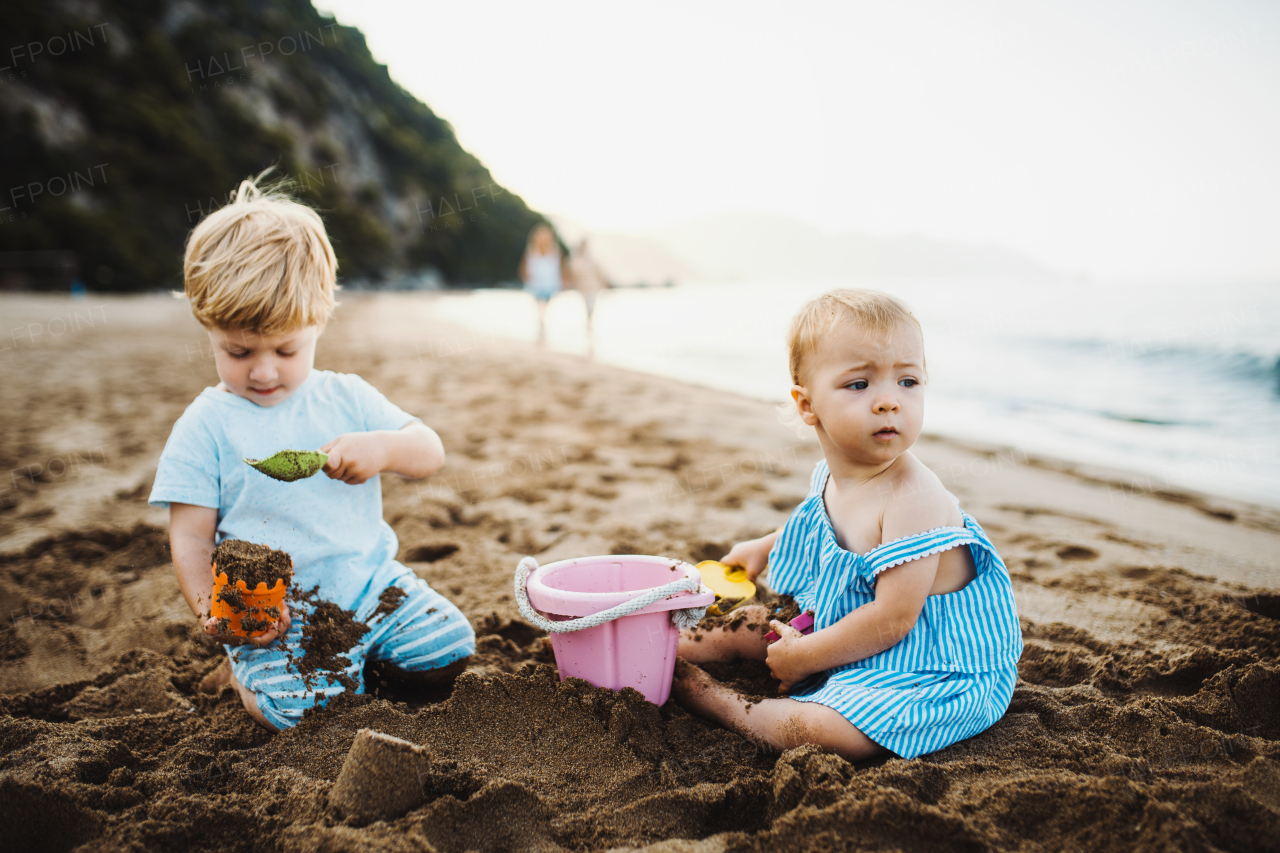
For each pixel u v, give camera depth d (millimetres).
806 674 1718
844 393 1652
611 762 1495
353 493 1878
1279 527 3143
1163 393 6352
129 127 30375
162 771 1466
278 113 40812
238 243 1645
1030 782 1336
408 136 52312
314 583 1801
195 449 1768
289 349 1748
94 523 3105
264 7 45438
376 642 1854
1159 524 3152
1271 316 9758
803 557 1909
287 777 1439
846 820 1243
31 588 2529
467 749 1536
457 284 49062
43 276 24312
